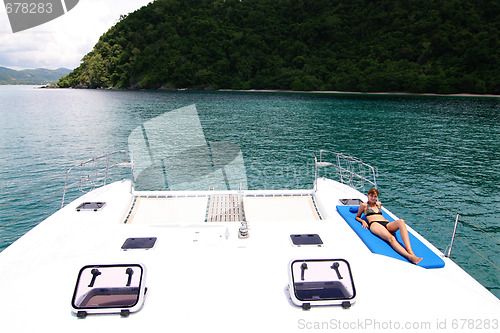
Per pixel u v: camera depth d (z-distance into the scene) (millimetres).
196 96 79062
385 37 102562
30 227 10102
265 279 3133
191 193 6387
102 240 4352
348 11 120125
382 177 15297
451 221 10547
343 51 107938
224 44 115438
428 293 2961
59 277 2982
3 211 11094
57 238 4383
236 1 139500
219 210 5734
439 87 80938
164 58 112562
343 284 3000
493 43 79875
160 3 136625
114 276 3082
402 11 106062
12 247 4137
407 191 13297
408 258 3865
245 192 6496
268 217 5508
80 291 2877
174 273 3213
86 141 23500
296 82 98188
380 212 4691
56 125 31328
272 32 120625
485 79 77250
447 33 90125
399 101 64938
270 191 6570
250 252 3664
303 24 116375
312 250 3723
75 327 2516
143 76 112000
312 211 5816
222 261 3438
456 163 18297
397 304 2801
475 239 9414
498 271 7953
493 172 16500
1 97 78500
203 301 2830
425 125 34188
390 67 92000
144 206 5824
